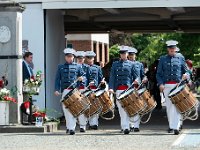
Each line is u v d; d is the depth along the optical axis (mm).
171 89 28188
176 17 43438
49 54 36188
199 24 49844
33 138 26641
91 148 23109
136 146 23609
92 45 65250
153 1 33969
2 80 30047
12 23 30609
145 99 28219
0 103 29406
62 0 34656
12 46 30578
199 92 68562
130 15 43812
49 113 35156
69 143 24781
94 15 41906
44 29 35344
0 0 30906
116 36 88688
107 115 41875
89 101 28641
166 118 39031
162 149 22609
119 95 28547
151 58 78938
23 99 30797
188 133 28625
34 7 35031
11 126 29422
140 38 90000
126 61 29172
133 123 29422
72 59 28875
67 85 28672
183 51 65250
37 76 31031
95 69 31656
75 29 52781
